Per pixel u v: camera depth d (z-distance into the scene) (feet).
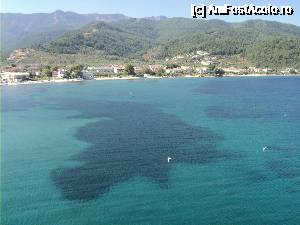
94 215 258.78
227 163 353.31
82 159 368.48
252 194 288.10
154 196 283.18
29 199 281.95
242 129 493.36
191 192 290.15
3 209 268.21
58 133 477.36
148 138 445.78
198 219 253.85
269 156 374.63
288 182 309.63
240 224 248.93
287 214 260.42
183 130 485.56
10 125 531.91
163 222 250.37
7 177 323.98
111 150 396.78
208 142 426.51
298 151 391.45
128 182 308.81
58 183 309.63
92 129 496.23
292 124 524.11
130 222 250.37
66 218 255.91
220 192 290.56
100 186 301.84
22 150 402.72
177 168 339.57
